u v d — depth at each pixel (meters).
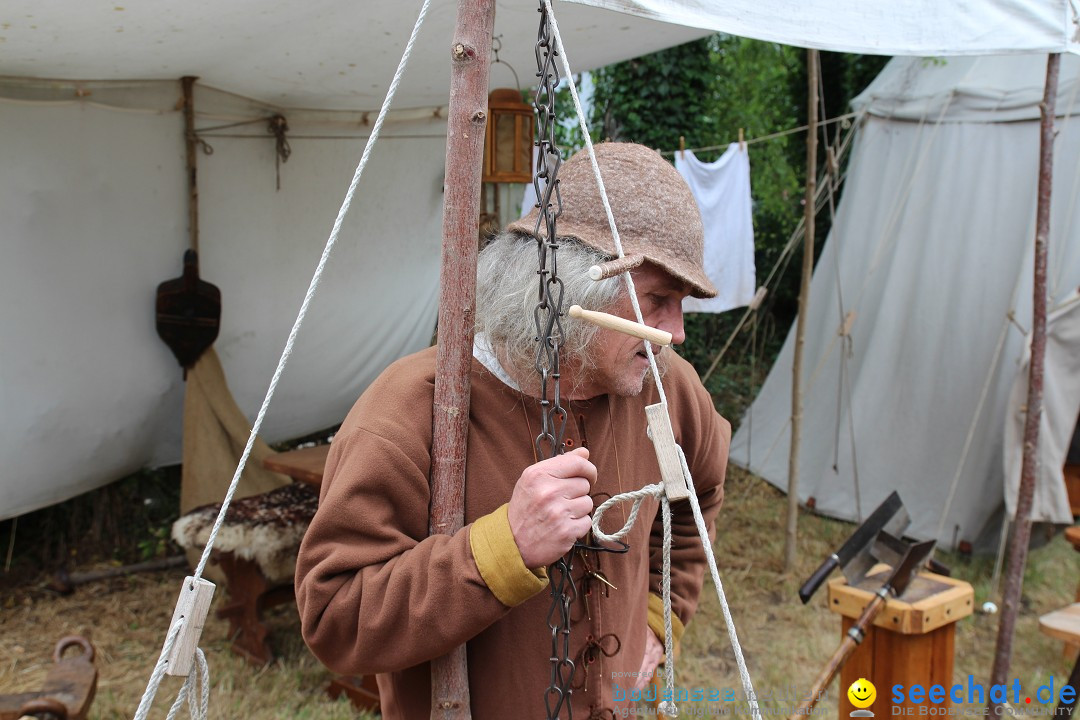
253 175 3.98
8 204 3.14
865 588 2.09
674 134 6.43
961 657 3.26
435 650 0.98
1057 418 3.69
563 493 0.95
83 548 4.05
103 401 3.57
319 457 3.50
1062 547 4.43
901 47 2.12
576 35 3.16
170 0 2.23
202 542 3.04
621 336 1.09
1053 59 2.46
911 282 4.64
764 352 7.25
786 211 7.27
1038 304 2.56
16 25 2.32
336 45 2.95
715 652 3.34
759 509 4.96
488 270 1.17
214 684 3.00
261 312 4.13
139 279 3.61
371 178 4.54
